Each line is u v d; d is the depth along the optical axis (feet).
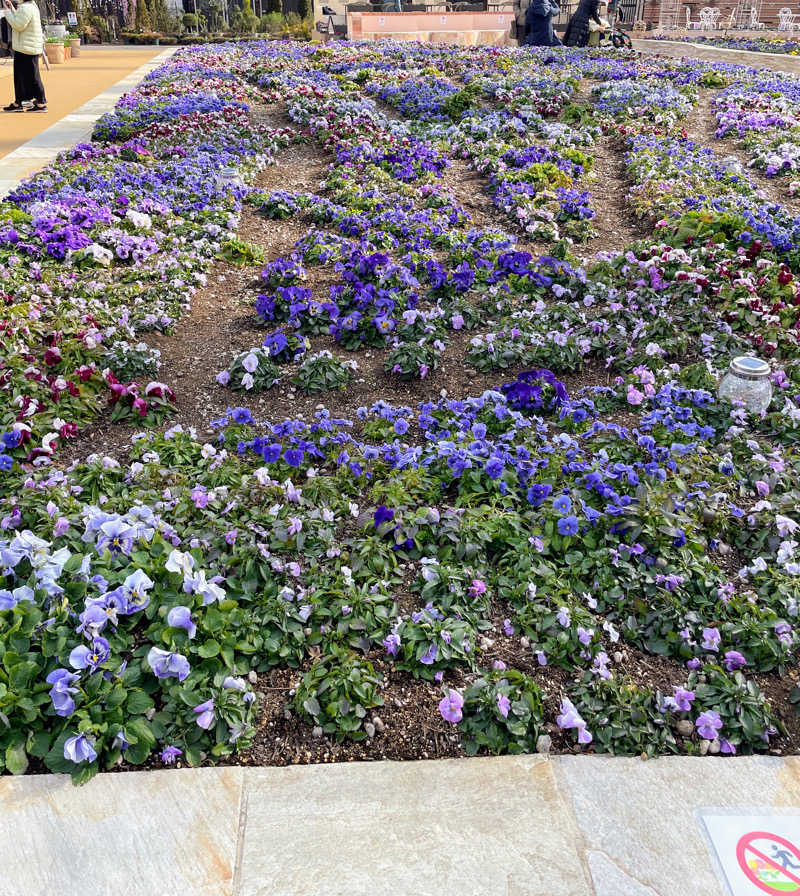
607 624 11.58
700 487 14.28
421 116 44.65
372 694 10.45
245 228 29.07
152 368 19.13
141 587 10.89
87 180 30.30
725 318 21.66
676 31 112.57
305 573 12.36
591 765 9.78
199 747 9.87
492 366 19.45
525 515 13.53
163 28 130.11
